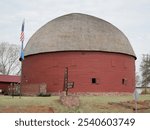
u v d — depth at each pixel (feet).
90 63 134.82
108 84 136.36
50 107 89.25
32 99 98.48
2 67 260.01
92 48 135.33
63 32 141.08
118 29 157.07
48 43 139.74
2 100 92.07
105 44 138.72
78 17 148.97
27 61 148.77
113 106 98.89
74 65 134.21
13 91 142.82
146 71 239.71
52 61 137.28
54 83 135.44
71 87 131.95
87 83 133.39
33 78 142.82
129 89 146.30
